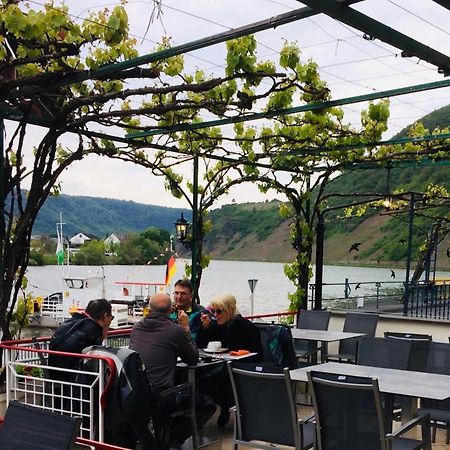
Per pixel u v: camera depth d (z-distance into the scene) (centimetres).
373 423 341
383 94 585
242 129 911
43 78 529
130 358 405
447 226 1272
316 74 596
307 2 321
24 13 490
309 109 635
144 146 806
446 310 977
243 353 530
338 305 1080
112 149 793
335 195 991
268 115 658
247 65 570
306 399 609
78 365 441
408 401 435
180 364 486
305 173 996
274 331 572
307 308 1011
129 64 498
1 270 612
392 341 530
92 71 519
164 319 466
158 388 445
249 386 391
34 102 593
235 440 400
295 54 595
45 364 488
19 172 621
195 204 945
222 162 959
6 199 622
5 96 544
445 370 519
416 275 1312
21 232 622
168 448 452
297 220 1005
